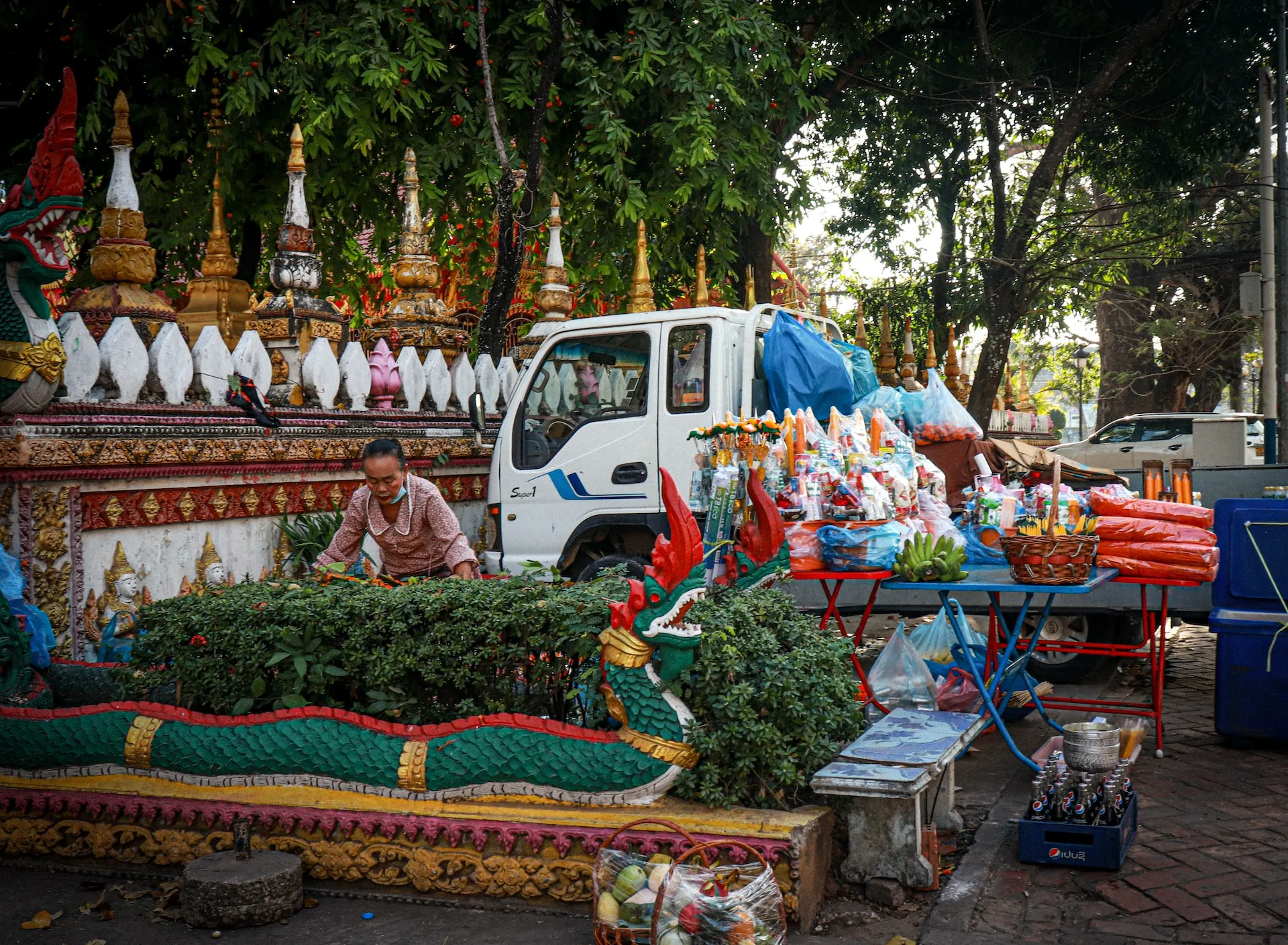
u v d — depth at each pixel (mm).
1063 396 46219
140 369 6203
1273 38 16297
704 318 7594
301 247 7910
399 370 8469
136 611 5508
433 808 4258
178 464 6156
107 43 12148
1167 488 8102
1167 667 8703
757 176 12914
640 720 4105
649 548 8008
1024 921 3951
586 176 13555
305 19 11406
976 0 14828
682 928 3432
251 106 10883
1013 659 6305
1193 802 5270
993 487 6461
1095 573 5598
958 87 17141
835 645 4566
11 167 13219
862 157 19453
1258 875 4332
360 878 4305
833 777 4004
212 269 9906
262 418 6789
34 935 3990
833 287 22594
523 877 4098
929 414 8312
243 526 6816
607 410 7941
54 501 5488
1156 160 18000
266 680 4801
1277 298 16031
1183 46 16422
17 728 4766
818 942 3803
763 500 5008
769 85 13555
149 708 4727
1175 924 3895
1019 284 15195
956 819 4898
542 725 4230
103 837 4594
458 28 12094
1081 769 4547
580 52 12055
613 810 4109
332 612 4574
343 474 7637
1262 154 17078
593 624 4281
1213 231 21203
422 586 4770
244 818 4410
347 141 11289
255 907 4008
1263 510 6297
